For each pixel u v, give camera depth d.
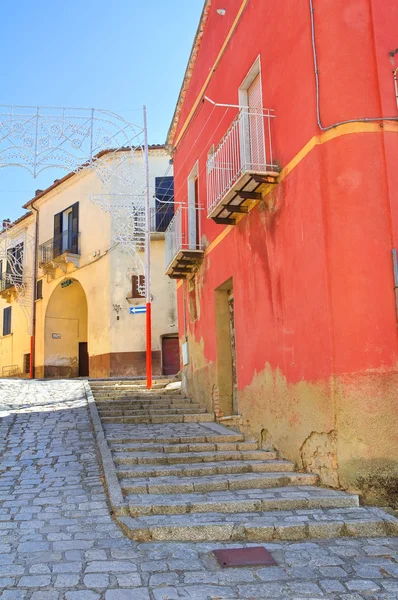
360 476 6.27
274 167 8.11
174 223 13.20
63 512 6.01
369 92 6.95
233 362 11.00
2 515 5.92
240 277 9.59
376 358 6.44
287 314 7.76
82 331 25.58
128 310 20.95
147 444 8.52
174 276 13.30
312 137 7.16
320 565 4.74
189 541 5.30
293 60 7.77
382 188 6.77
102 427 9.72
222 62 10.80
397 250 6.62
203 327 11.96
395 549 5.09
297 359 7.44
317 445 6.90
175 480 6.85
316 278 6.97
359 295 6.57
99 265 21.92
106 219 21.89
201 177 12.15
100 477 7.26
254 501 6.04
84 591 4.23
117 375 20.59
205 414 10.87
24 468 7.71
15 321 27.83
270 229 8.38
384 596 4.18
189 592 4.23
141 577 4.49
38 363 24.73
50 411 11.48
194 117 12.77
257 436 8.72
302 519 5.66
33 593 4.19
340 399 6.51
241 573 4.59
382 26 7.11
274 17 8.44
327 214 6.89
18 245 27.72
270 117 8.38
